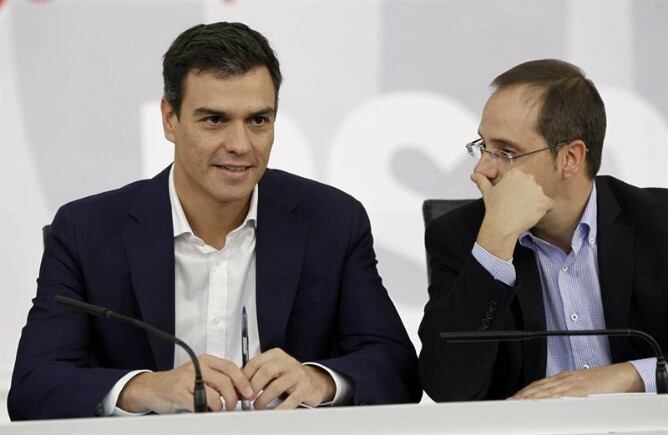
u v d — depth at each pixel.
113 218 4.64
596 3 6.63
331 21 6.54
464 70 6.60
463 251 4.80
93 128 6.43
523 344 4.64
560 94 4.53
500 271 4.43
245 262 4.68
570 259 4.75
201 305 4.62
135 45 6.45
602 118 4.62
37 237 6.41
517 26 6.62
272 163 6.49
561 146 4.53
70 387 4.14
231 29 4.31
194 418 3.17
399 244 6.53
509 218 4.44
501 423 3.24
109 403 4.09
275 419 3.19
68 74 6.41
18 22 6.38
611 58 6.63
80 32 6.41
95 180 6.43
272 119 4.36
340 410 3.21
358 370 4.34
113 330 4.51
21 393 4.26
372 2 6.55
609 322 4.65
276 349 4.16
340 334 4.73
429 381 4.50
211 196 4.39
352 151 6.53
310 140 6.51
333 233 4.75
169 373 4.05
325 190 4.89
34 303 4.57
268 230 4.68
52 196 6.41
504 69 6.62
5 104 6.38
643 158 6.59
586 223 4.69
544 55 6.64
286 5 6.52
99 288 4.53
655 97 6.62
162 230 4.59
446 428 3.23
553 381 4.31
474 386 4.44
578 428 3.25
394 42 6.55
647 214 4.75
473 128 6.59
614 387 4.27
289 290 4.62
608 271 4.68
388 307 4.74
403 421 3.22
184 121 4.33
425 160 6.56
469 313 4.42
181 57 4.31
